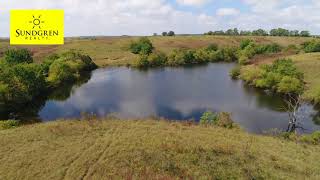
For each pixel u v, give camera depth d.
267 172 26.30
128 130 34.66
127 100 67.38
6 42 159.50
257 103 64.81
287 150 32.38
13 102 59.88
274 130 45.97
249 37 192.00
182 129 36.56
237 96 70.75
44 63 94.25
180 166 26.31
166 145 30.17
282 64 83.75
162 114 57.06
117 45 161.12
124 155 27.81
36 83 70.56
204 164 26.88
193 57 132.25
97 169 25.52
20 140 31.22
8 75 62.50
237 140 34.03
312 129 49.66
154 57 124.38
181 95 71.50
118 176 24.50
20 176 24.45
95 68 116.12
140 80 90.62
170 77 95.75
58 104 65.12
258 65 97.94
